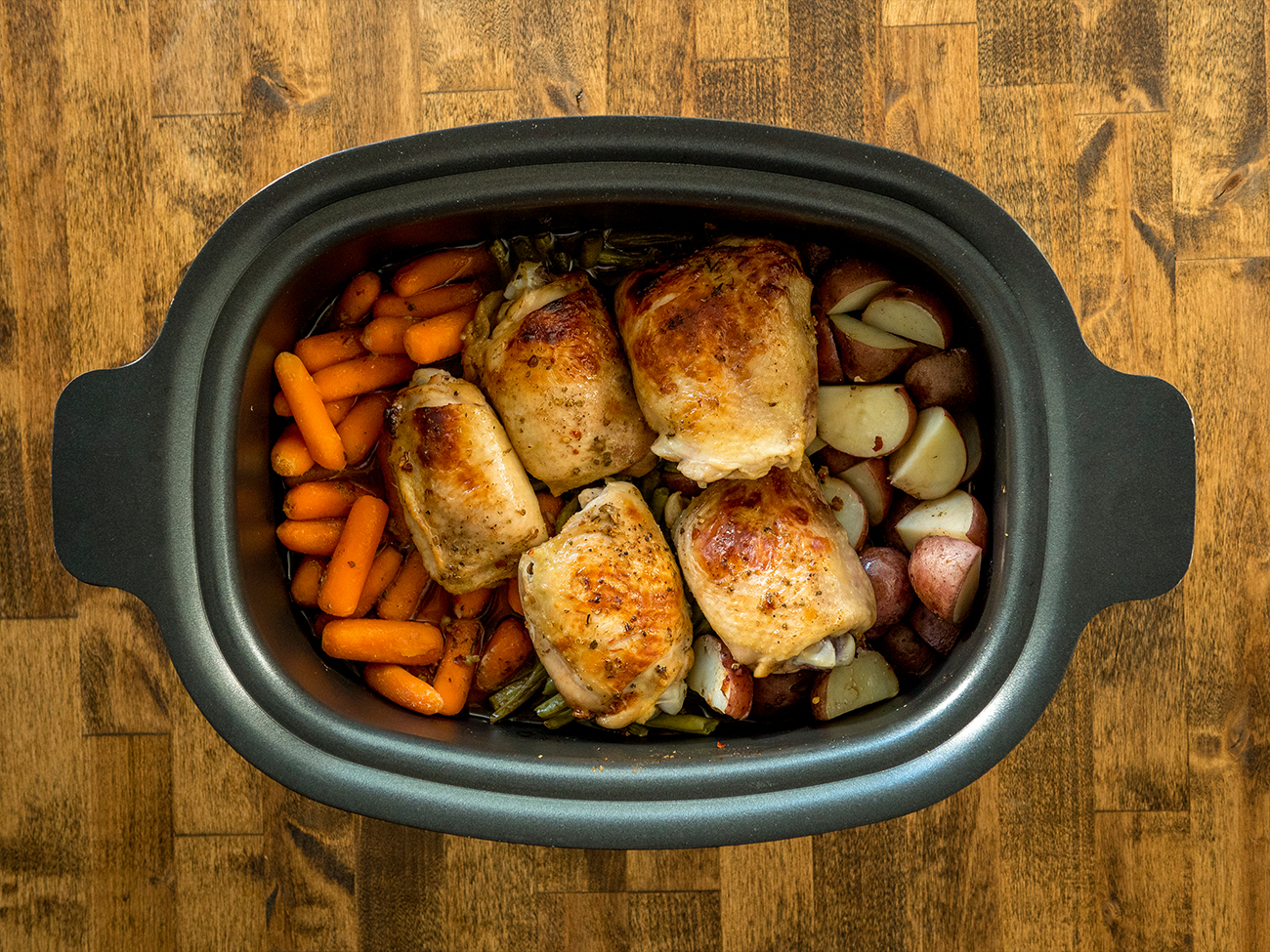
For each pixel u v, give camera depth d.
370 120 0.47
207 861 0.48
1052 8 0.47
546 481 0.43
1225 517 0.47
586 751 0.41
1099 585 0.38
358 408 0.45
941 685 0.40
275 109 0.47
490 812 0.37
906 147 0.47
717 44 0.47
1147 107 0.47
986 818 0.48
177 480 0.37
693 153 0.36
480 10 0.46
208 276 0.37
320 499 0.44
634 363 0.41
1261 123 0.47
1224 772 0.48
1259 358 0.47
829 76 0.46
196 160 0.47
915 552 0.43
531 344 0.41
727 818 0.37
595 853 0.48
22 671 0.48
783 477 0.42
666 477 0.45
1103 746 0.48
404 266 0.43
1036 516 0.38
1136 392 0.37
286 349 0.43
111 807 0.48
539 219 0.40
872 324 0.43
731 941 0.48
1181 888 0.48
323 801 0.38
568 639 0.40
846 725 0.41
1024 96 0.47
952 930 0.48
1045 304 0.37
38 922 0.48
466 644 0.45
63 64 0.47
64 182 0.47
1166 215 0.47
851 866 0.48
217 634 0.38
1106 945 0.48
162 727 0.48
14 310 0.47
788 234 0.41
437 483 0.41
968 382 0.42
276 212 0.37
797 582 0.40
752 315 0.39
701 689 0.43
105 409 0.37
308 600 0.45
